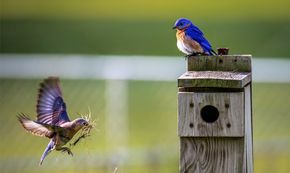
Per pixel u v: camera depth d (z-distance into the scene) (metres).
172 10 31.84
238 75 8.14
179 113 8.06
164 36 29.25
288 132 16.69
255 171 14.63
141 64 16.00
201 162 8.10
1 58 16.41
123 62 16.23
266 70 15.81
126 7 32.28
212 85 7.98
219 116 8.00
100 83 16.48
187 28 10.34
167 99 17.23
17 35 29.14
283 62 15.88
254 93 16.80
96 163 13.84
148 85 17.36
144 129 17.17
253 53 27.44
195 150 8.12
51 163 13.95
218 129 8.00
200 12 31.50
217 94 7.99
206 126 8.02
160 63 16.17
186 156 8.13
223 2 32.22
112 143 15.35
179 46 10.43
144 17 31.02
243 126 7.98
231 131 7.98
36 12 31.02
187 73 8.33
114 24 30.30
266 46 27.77
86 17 30.86
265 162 14.66
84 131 7.53
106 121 15.59
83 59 16.75
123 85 15.80
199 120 8.03
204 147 8.10
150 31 29.58
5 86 16.14
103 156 13.98
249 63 8.41
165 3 32.31
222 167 8.08
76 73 16.55
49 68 16.41
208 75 8.14
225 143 8.07
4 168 14.09
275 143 14.79
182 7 32.34
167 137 16.78
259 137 16.56
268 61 16.08
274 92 16.77
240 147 8.05
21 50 28.52
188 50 10.30
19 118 7.34
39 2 31.94
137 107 17.42
